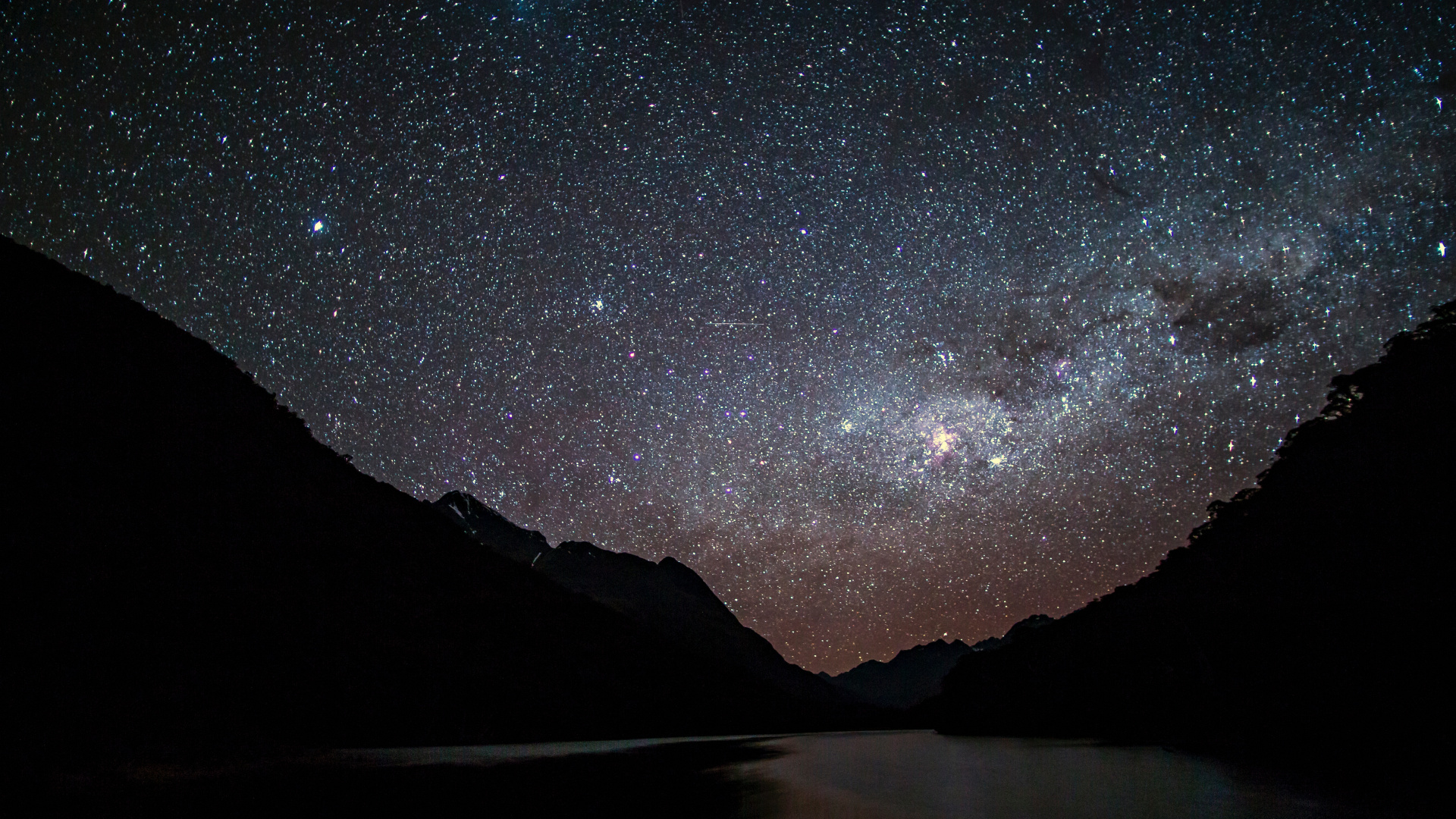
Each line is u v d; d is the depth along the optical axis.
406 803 13.60
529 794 15.20
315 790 14.79
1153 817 10.89
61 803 12.10
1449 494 16.97
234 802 13.12
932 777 18.02
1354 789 12.34
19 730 14.87
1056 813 11.70
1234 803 11.68
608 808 13.47
